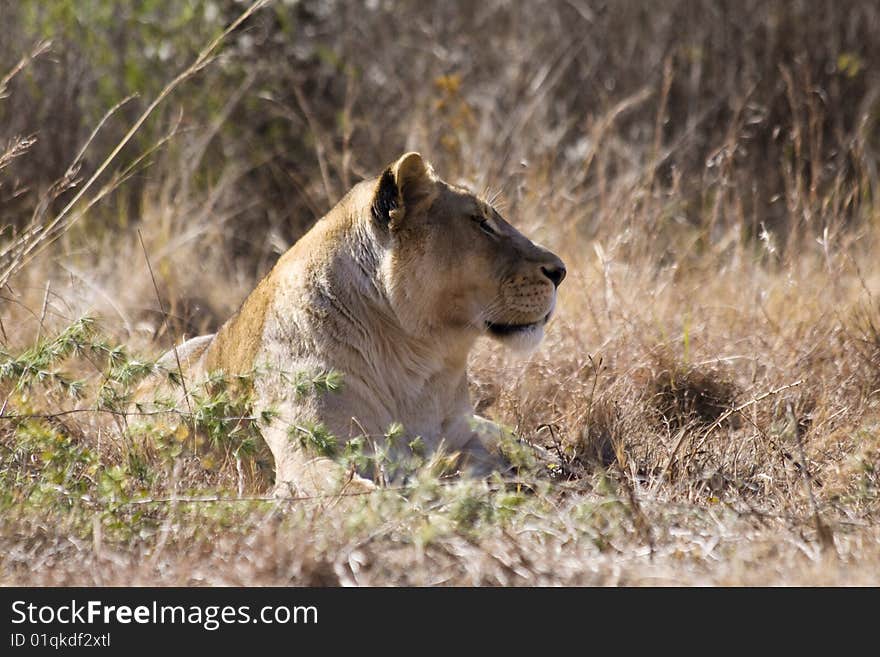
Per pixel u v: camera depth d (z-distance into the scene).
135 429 8.52
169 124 17.34
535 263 9.19
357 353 9.06
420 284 9.02
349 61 19.00
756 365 11.16
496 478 7.88
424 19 20.91
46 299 11.06
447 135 17.44
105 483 7.54
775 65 19.11
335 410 8.88
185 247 15.35
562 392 10.90
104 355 9.79
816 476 8.72
